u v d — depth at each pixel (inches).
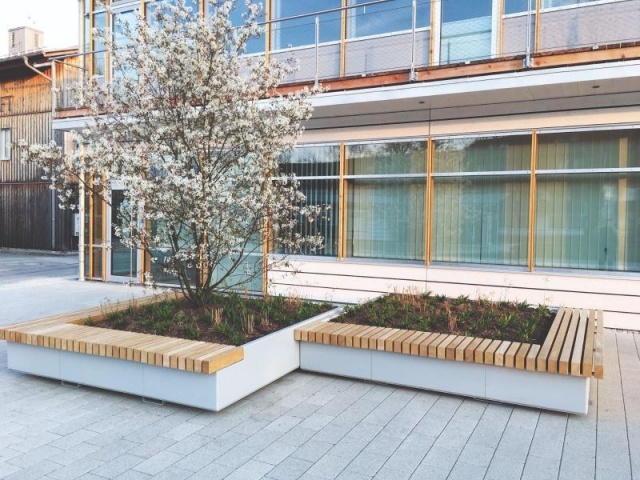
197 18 242.1
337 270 375.2
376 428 164.6
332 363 212.1
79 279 498.0
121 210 236.2
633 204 304.2
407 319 233.1
